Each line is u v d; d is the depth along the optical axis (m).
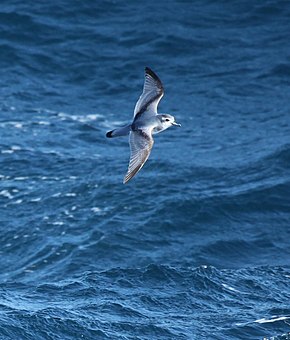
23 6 55.56
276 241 35.09
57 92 48.50
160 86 19.83
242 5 57.19
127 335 26.41
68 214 36.28
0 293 29.62
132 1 57.09
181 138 44.34
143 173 39.88
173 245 34.34
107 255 33.31
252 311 28.31
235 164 41.09
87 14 55.62
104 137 43.91
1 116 45.16
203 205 36.88
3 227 35.56
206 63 52.28
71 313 27.33
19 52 51.69
